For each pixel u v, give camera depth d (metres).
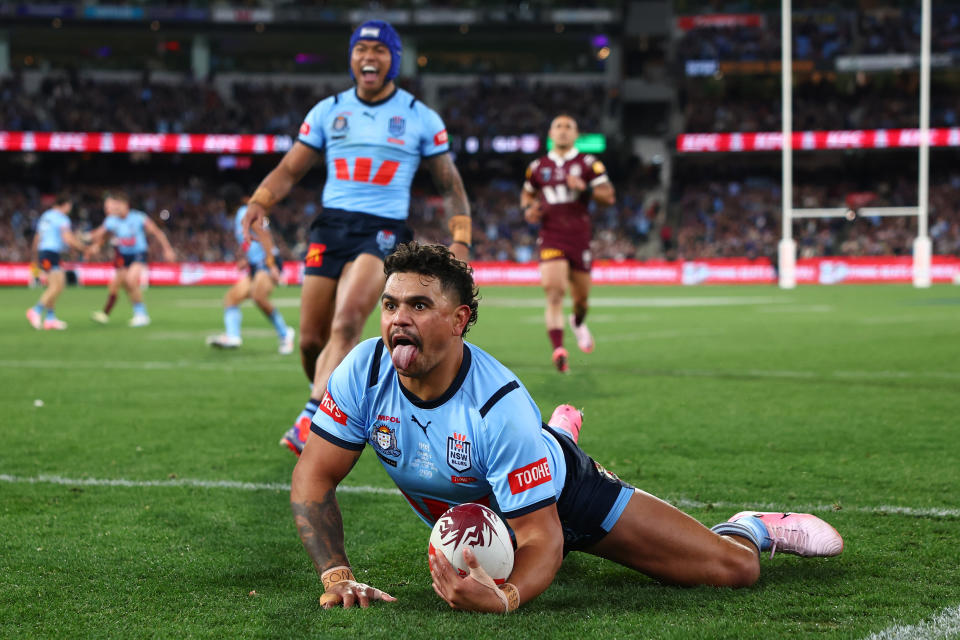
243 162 43.50
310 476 2.79
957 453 5.09
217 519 3.83
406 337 2.44
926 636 2.45
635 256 39.78
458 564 2.49
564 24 41.88
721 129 40.34
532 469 2.57
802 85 41.72
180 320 17.09
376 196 5.36
